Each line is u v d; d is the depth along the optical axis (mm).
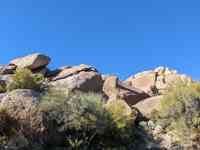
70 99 15719
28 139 14133
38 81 17750
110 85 21766
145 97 21922
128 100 21219
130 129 16500
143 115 19141
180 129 17312
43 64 23219
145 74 26172
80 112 15234
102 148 15164
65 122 14852
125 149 15641
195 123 17344
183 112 17984
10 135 14039
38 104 14797
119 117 16062
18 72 17703
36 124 14328
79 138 14922
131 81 26047
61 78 22141
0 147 13391
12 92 15195
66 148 14547
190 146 16703
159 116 18641
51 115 14758
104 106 16438
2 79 19516
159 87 24734
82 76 20531
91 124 15133
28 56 23453
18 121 14344
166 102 18609
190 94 18281
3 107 14539
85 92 19641
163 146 16578
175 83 21016
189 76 24688
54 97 15531
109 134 15727
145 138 16859
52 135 14555
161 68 26578
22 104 14664
